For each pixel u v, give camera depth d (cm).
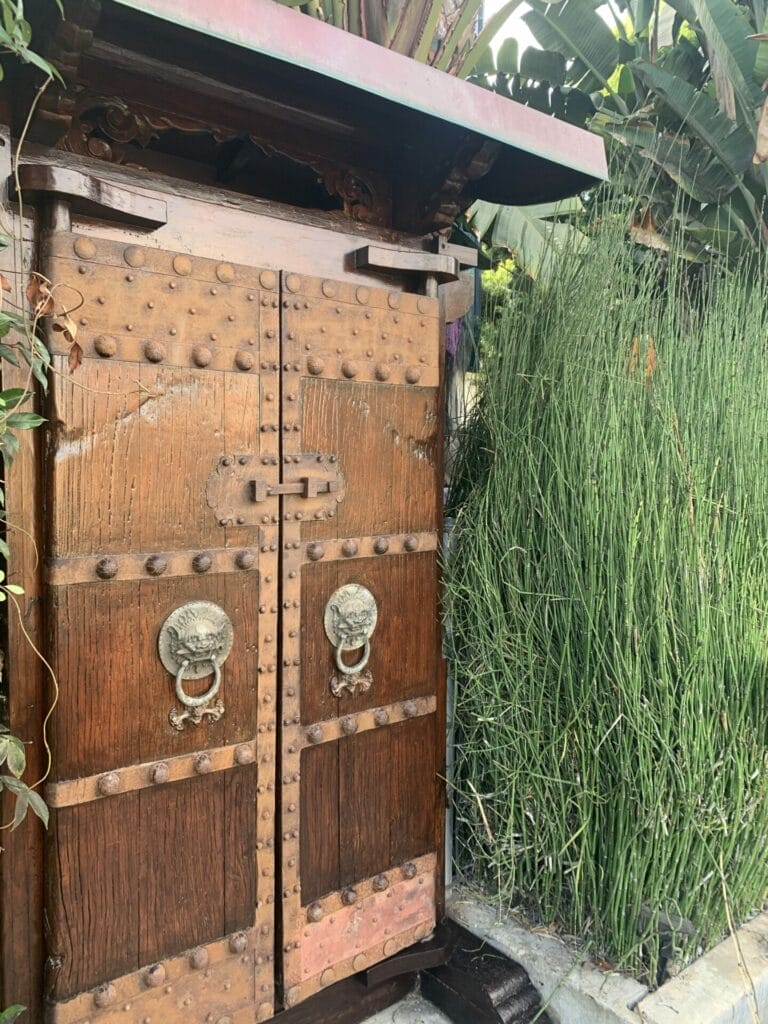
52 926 139
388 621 190
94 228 144
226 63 173
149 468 148
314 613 174
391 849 194
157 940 152
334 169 203
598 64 355
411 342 192
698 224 342
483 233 331
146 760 149
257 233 167
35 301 133
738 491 202
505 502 213
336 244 180
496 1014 186
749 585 200
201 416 154
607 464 190
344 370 177
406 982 208
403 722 196
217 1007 161
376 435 185
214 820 160
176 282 150
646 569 186
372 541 185
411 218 206
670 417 193
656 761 187
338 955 181
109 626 144
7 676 135
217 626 157
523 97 351
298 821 173
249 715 164
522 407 218
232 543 160
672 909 195
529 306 234
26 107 136
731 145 317
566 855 208
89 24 123
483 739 211
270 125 188
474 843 229
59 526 137
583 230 268
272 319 165
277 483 166
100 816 144
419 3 219
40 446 137
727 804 196
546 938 207
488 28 241
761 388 219
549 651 201
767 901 228
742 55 316
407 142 205
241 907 164
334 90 186
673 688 183
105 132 164
